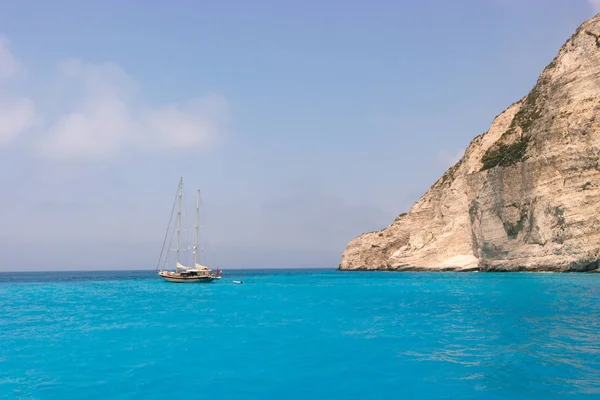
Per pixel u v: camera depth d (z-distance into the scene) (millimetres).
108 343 19938
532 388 12547
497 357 16047
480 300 35312
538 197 72438
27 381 14109
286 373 14633
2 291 63031
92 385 13641
